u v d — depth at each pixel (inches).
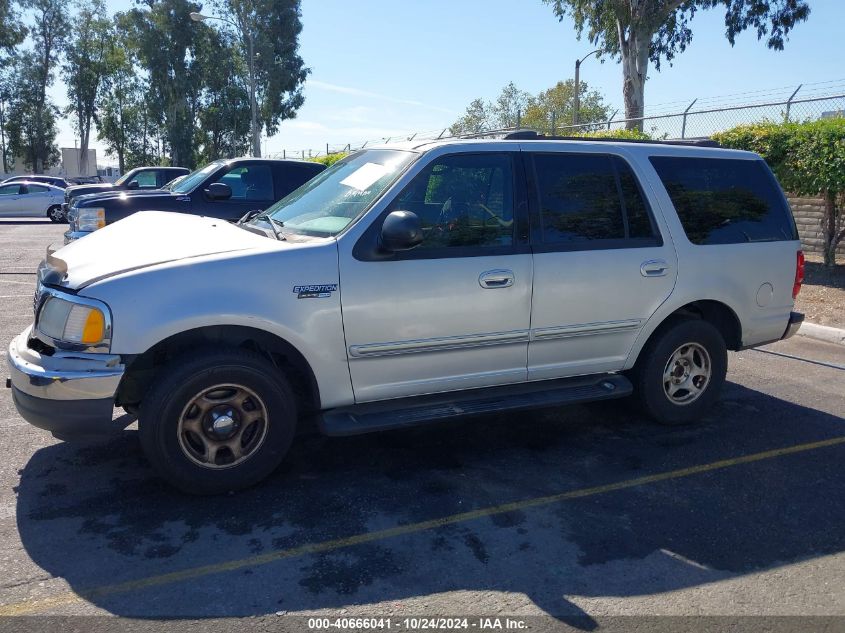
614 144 193.5
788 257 215.2
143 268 146.3
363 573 127.5
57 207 1008.2
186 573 126.6
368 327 159.5
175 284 144.3
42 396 142.6
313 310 153.9
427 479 168.2
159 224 181.3
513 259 172.6
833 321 335.6
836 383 253.1
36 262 514.3
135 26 2154.3
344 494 159.3
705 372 206.1
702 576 128.9
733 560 134.6
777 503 158.7
